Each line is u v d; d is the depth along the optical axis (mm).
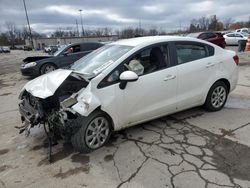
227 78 4719
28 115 3668
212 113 4730
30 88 3688
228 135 3820
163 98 3943
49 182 2906
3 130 4520
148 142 3703
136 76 3352
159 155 3332
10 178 3027
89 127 3389
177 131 4027
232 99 5578
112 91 3424
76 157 3404
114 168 3100
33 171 3143
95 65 3830
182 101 4195
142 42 3879
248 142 3592
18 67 16562
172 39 4109
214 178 2807
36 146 3795
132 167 3098
